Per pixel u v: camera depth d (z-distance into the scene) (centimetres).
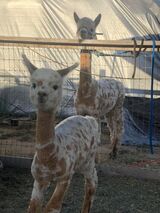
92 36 457
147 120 568
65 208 321
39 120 242
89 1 728
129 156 475
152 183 385
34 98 235
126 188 370
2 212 310
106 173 404
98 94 429
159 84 677
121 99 471
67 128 269
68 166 252
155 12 748
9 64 684
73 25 705
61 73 247
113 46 416
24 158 413
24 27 711
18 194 346
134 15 735
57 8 714
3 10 718
